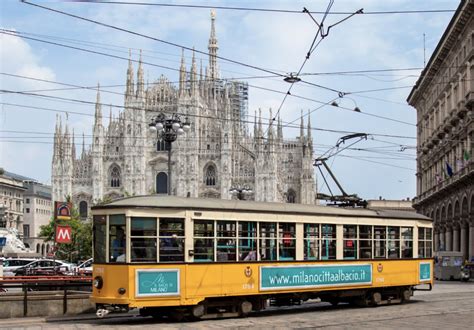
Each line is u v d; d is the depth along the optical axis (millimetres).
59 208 34219
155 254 22625
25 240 170000
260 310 26891
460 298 33906
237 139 146125
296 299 26891
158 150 146125
